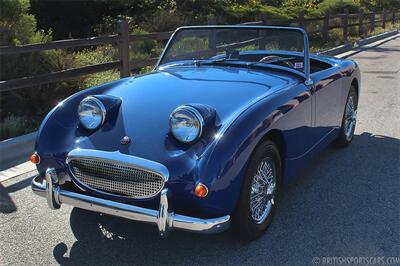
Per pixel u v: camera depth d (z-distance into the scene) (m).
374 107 7.91
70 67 7.86
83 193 3.31
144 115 3.39
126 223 3.78
